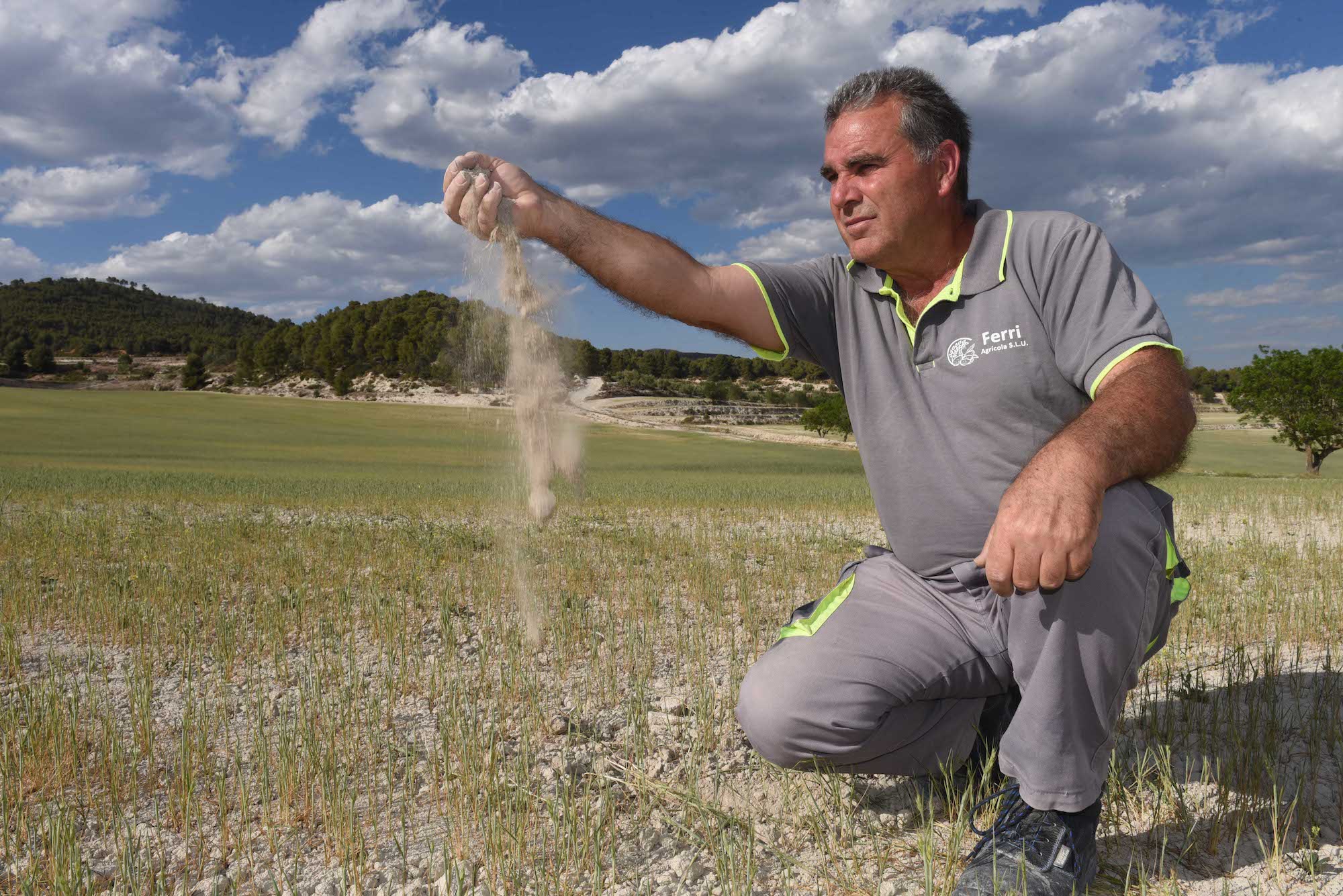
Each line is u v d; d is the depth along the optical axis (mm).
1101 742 1789
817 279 2330
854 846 2156
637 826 2277
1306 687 3322
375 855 2154
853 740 2072
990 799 2045
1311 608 4992
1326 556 7461
